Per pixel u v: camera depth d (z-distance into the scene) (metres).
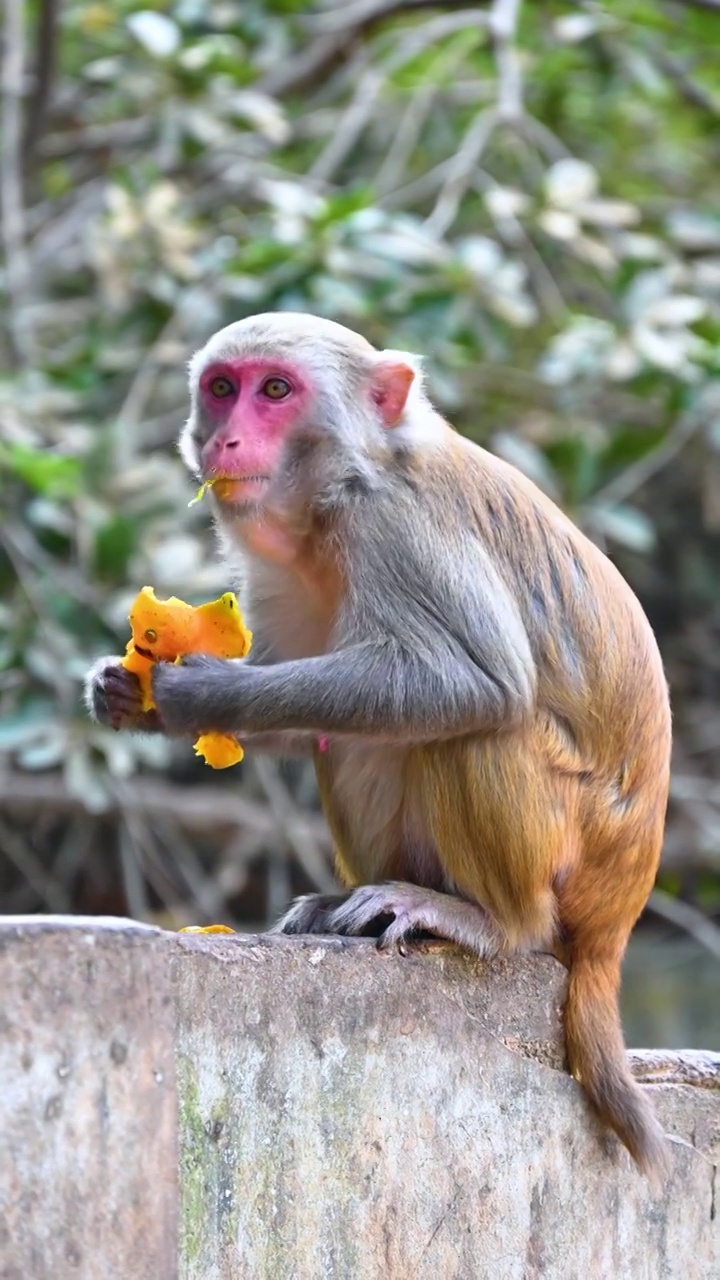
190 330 20.06
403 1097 8.73
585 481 20.31
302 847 20.33
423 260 19.50
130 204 19.88
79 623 18.17
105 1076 6.62
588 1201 9.73
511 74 21.75
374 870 10.38
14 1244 6.23
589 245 20.31
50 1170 6.39
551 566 10.08
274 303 19.41
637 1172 10.03
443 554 9.79
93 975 6.60
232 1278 7.60
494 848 9.59
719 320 20.39
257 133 22.59
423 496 9.97
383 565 9.80
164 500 18.59
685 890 26.06
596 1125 9.83
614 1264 9.86
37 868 22.02
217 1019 7.61
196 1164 7.44
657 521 27.94
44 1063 6.40
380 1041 8.62
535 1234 9.41
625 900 10.05
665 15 24.17
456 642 9.59
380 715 9.45
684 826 24.14
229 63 21.81
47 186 25.88
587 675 9.93
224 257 20.08
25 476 17.83
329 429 9.98
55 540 19.09
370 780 10.20
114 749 17.73
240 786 24.52
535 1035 9.67
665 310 19.47
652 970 27.38
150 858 22.28
